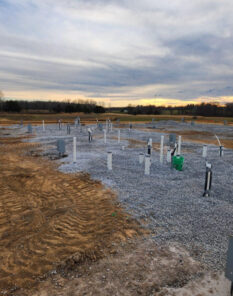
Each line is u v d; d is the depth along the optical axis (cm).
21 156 1267
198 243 460
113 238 476
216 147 1675
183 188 778
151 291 341
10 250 434
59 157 1236
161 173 953
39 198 691
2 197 697
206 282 361
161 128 3253
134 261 405
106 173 934
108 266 392
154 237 480
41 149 1464
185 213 590
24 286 346
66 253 425
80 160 1154
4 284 350
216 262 405
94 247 444
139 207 623
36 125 3167
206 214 587
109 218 563
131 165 1070
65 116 5538
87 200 675
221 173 977
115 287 346
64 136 2112
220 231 507
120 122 4203
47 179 869
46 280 359
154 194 718
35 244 454
